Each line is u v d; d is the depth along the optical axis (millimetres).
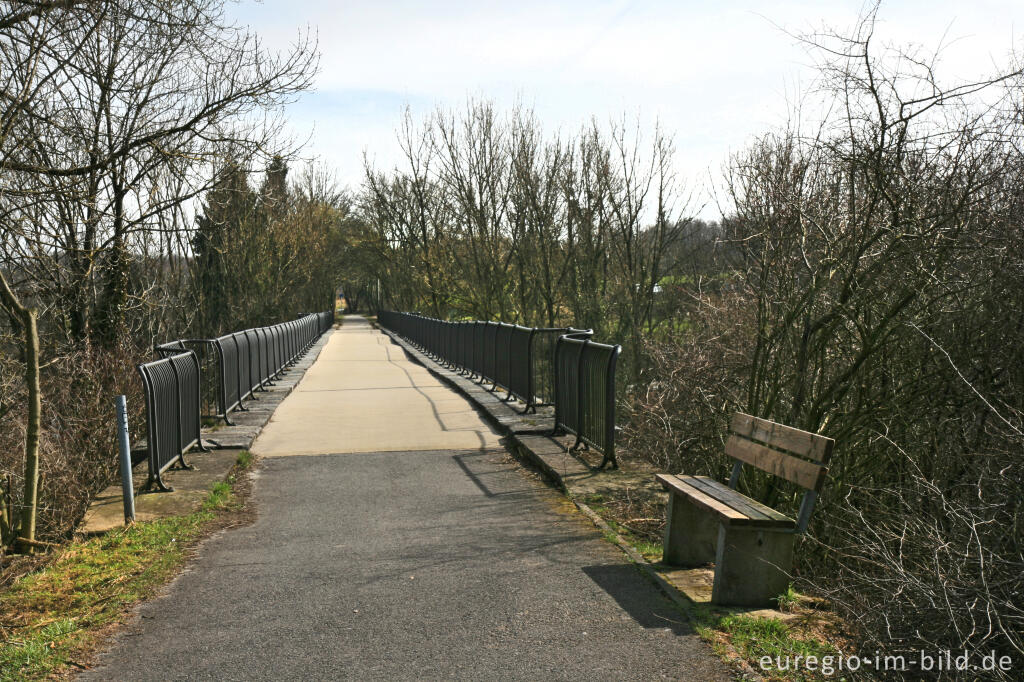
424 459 9859
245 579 5438
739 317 8820
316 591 5152
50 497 8695
